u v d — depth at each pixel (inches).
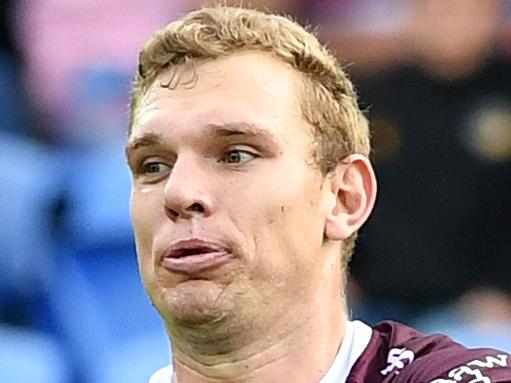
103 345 514.9
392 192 563.5
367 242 557.9
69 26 700.0
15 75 662.5
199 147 252.4
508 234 563.2
